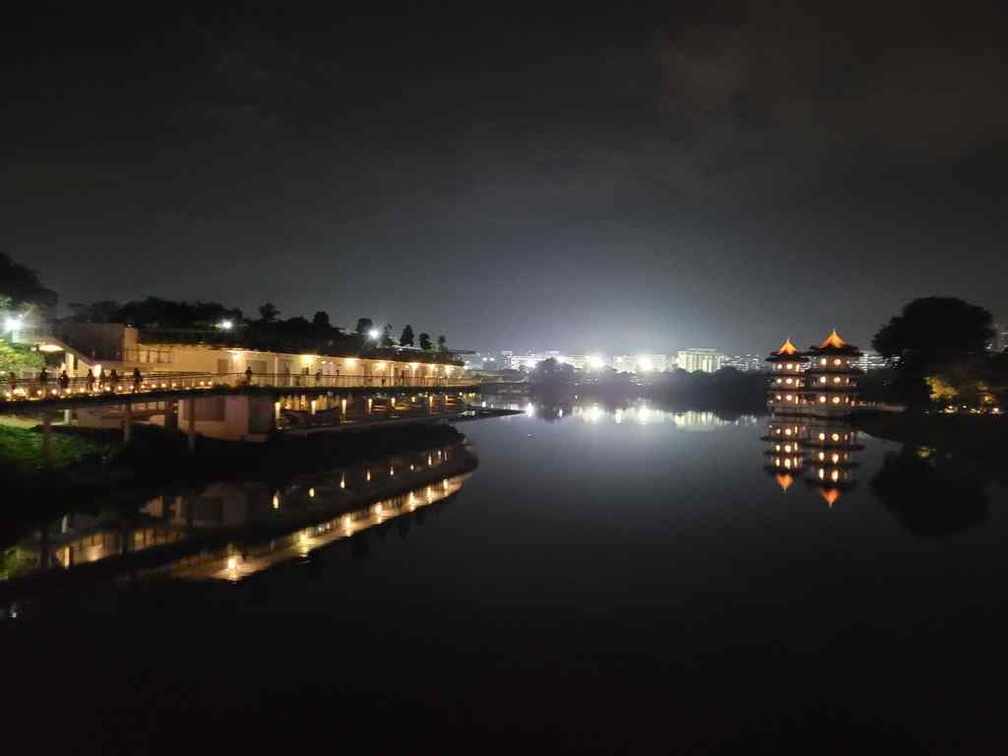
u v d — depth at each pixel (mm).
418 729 16250
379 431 70438
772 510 39656
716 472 54156
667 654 20234
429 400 87250
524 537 33000
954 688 18406
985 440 66812
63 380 39469
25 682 18172
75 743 15523
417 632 21547
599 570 27938
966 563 29234
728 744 15820
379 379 76875
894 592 25609
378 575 26984
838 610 23797
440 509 39375
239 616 22656
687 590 25625
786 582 26641
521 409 141250
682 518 37406
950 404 93938
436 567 28062
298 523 35094
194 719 16547
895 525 36031
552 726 16469
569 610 23531
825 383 114375
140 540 31250
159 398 44312
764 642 21125
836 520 37125
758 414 132625
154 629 21547
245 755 15195
